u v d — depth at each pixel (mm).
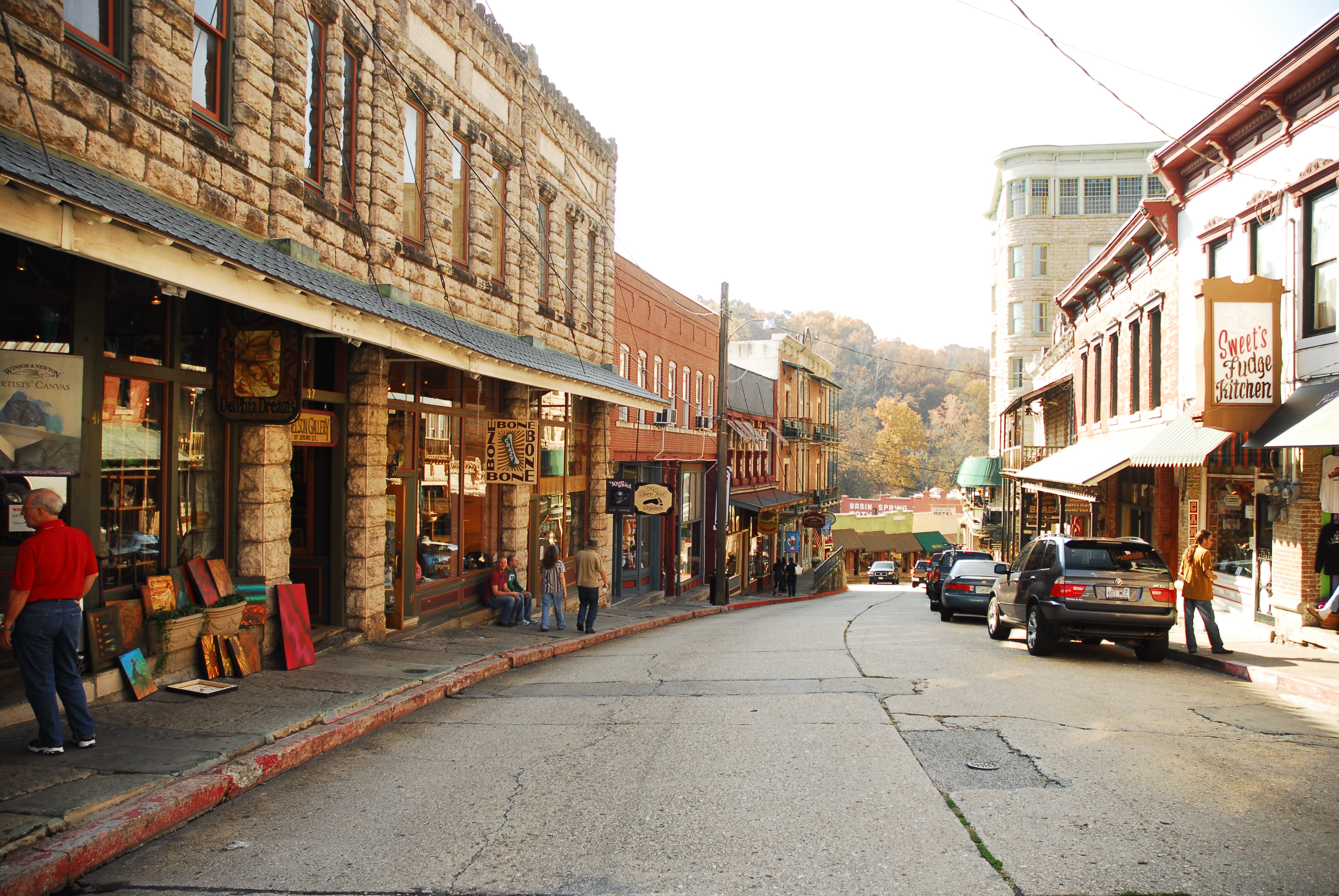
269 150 10312
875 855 5074
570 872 4875
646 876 4816
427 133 14266
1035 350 45281
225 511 9922
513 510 17859
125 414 8492
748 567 40438
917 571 58094
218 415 9781
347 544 12453
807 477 54469
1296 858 4957
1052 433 31391
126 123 7938
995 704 9141
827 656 13062
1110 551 12797
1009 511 36531
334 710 8250
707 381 33438
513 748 7602
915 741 7555
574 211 20984
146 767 6277
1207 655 12406
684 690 10273
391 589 13555
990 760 6980
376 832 5547
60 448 6918
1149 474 19688
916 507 78625
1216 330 13289
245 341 9688
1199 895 4492
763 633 17391
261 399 9680
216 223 9188
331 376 12391
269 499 10180
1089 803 5914
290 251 10258
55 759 6367
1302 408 12359
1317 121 13180
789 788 6301
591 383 17375
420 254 13859
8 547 7227
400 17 13320
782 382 47781
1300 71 13141
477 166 16016
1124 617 12281
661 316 28250
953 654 13172
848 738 7711
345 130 12391
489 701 9805
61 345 7672
